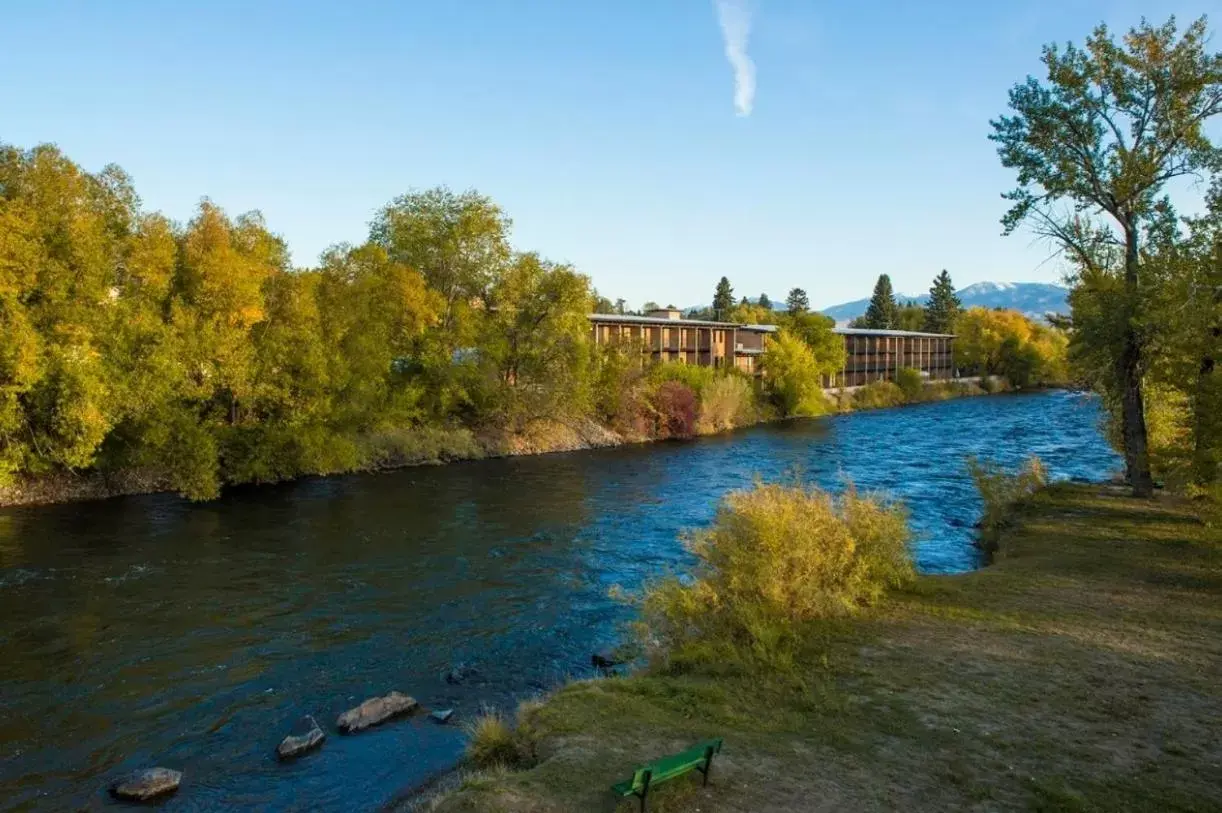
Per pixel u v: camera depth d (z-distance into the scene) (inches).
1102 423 1274.6
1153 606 548.1
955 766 310.5
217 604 665.0
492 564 807.7
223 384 1221.1
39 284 992.2
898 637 480.1
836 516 586.6
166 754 409.7
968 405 3462.1
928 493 1216.8
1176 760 315.3
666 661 453.1
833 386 3678.6
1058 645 464.4
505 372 1951.3
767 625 469.1
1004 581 620.4
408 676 516.4
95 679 506.6
